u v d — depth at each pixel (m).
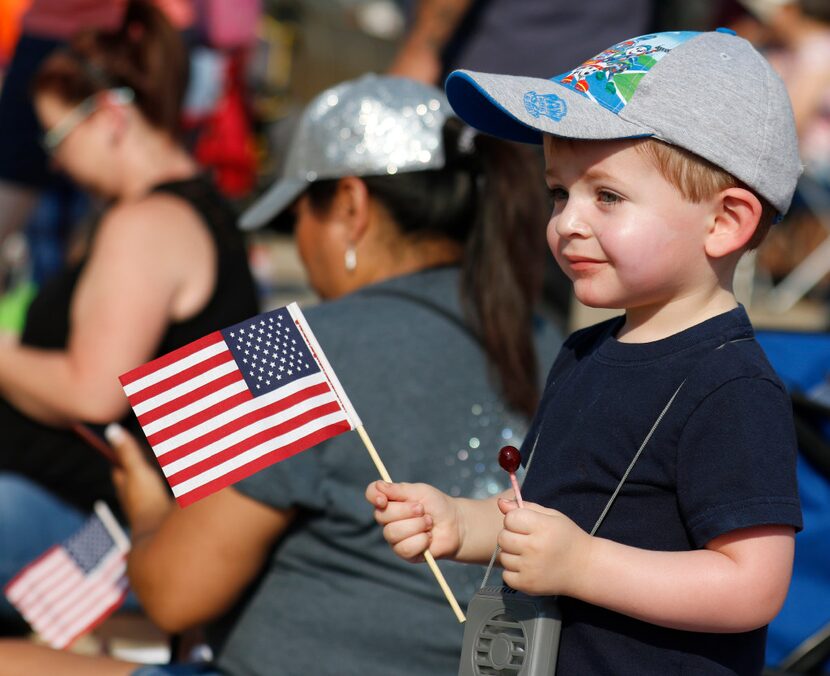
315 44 33.41
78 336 13.02
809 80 27.34
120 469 11.77
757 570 6.70
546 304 20.61
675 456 6.93
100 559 12.21
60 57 14.12
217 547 9.24
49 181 21.19
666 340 7.20
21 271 24.55
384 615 9.28
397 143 10.23
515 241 9.97
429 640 9.27
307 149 10.64
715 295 7.31
